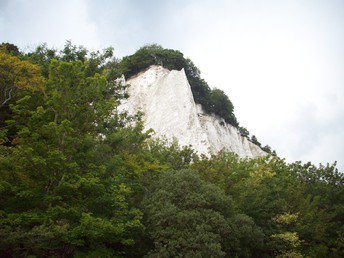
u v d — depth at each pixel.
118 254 19.09
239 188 26.83
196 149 50.78
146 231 19.39
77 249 18.30
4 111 23.67
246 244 21.72
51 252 17.27
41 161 15.84
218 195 21.12
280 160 35.19
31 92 22.28
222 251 19.23
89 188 17.39
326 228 26.94
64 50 32.75
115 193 17.84
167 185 21.31
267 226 25.12
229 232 19.83
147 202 20.25
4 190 15.93
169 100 58.16
